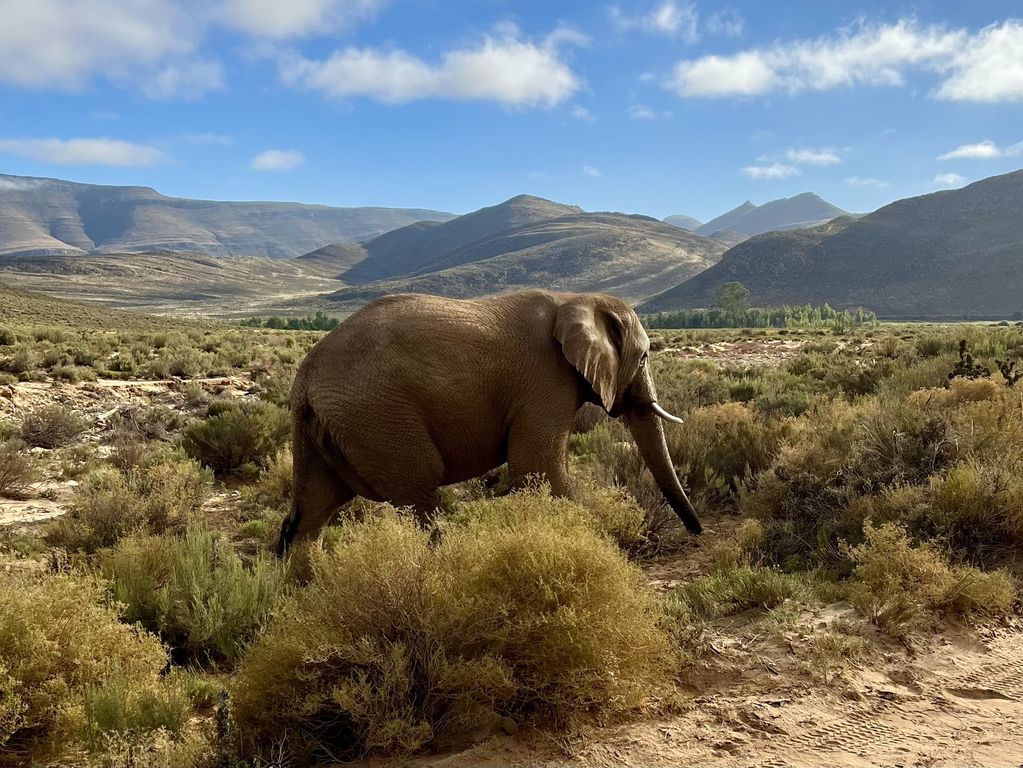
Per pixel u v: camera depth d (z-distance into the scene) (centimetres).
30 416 1550
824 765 374
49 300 9719
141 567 629
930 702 436
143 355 2911
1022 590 566
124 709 410
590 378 658
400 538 441
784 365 2323
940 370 1420
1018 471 690
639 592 465
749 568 626
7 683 412
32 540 823
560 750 392
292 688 407
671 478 798
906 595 533
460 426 640
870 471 758
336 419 619
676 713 430
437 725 407
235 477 1220
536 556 435
